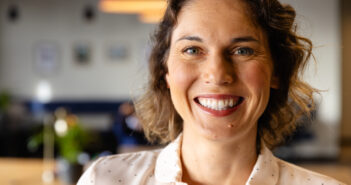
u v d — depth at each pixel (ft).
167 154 3.46
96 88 30.14
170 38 3.40
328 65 25.68
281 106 3.61
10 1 29.66
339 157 25.03
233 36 2.88
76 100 30.04
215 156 3.20
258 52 2.95
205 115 2.96
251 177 3.20
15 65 29.81
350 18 26.84
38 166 10.13
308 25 3.91
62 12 29.78
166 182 3.36
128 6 13.44
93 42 29.94
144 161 3.68
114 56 30.01
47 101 29.86
